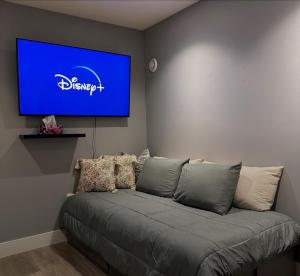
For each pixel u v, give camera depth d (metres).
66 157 3.28
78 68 3.24
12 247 2.96
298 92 2.23
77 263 2.73
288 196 2.32
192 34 3.13
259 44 2.48
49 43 3.05
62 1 2.95
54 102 3.11
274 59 2.38
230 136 2.78
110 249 2.26
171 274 1.70
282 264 2.12
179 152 3.39
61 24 3.22
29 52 2.94
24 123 3.01
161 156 3.67
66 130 3.28
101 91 3.42
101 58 3.40
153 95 3.76
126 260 2.08
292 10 2.24
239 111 2.68
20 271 2.60
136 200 2.73
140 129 3.86
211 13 2.90
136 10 3.21
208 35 2.95
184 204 2.56
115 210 2.43
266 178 2.36
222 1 2.79
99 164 3.22
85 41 3.39
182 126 3.33
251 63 2.56
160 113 3.66
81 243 2.95
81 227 2.74
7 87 2.92
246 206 2.36
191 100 3.20
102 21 3.49
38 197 3.11
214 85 2.92
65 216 3.06
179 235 1.83
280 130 2.36
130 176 3.34
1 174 2.90
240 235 1.83
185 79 3.26
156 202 2.65
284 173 2.35
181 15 3.25
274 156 2.41
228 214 2.25
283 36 2.31
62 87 3.15
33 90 2.98
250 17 2.54
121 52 3.67
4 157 2.92
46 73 3.05
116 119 3.65
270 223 2.07
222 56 2.82
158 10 3.23
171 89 3.46
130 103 3.76
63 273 2.55
